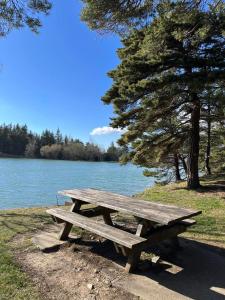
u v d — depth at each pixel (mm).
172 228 4371
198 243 5125
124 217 6574
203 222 6523
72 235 5082
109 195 5227
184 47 10094
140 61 10227
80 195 5148
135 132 11766
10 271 3803
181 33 8164
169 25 8664
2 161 77812
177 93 10289
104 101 11984
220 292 3455
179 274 3881
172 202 9266
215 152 18234
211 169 18922
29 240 5000
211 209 8094
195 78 9336
